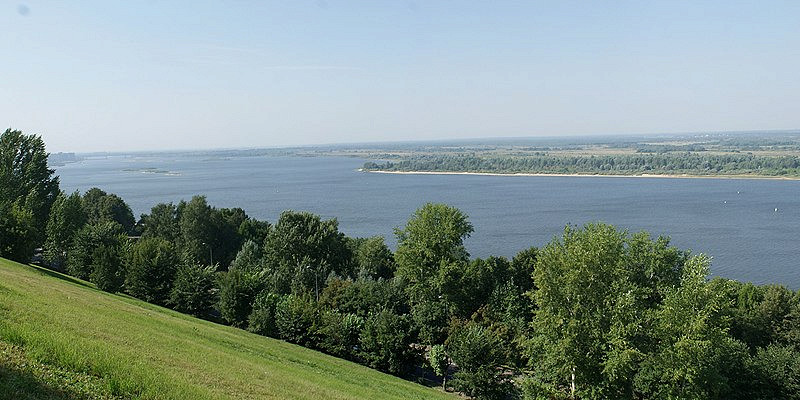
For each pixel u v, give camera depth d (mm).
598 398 40250
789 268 114188
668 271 54906
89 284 65125
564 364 41125
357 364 52281
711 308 38156
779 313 62969
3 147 83688
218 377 24797
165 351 26828
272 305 60000
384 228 174000
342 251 97750
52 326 23188
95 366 19234
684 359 37688
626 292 42156
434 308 69562
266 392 24719
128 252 68125
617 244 46281
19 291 29594
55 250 78625
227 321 61781
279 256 89000
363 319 59188
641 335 42125
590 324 40094
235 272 63094
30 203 76562
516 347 55281
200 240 105312
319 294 77812
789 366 48688
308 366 40438
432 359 54594
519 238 152750
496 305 72625
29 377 16562
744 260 121562
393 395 37719
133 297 64125
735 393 49031
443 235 73188
